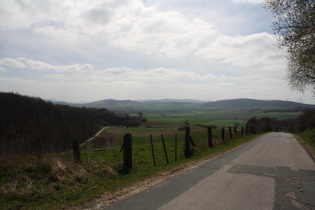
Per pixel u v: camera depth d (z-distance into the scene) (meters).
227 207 5.15
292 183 7.30
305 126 56.59
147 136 49.47
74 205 5.31
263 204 5.41
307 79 19.16
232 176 8.03
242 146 18.08
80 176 7.53
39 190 6.30
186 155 13.07
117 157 13.32
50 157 8.41
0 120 24.94
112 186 6.79
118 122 80.25
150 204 5.27
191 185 6.84
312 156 13.55
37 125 29.23
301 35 12.12
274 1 12.66
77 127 39.97
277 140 25.56
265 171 8.95
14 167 7.88
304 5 11.66
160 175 8.12
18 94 37.84
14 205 5.36
